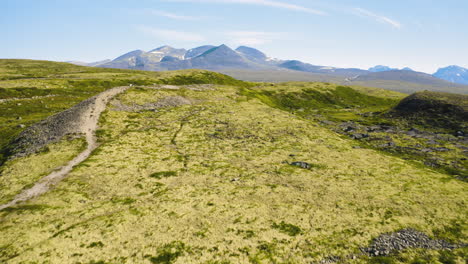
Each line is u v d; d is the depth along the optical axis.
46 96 115.62
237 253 25.25
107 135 62.94
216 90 136.38
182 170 46.69
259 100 129.50
